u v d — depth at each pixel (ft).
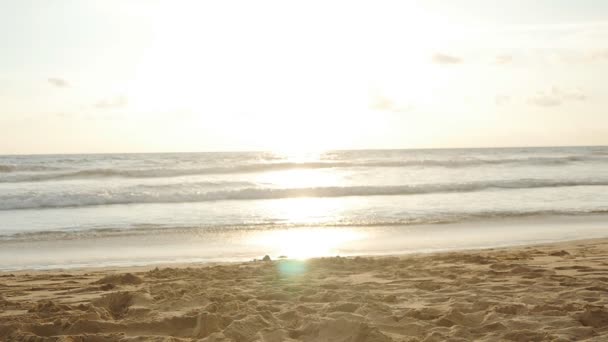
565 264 27.45
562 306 16.60
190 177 104.17
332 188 75.20
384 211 57.82
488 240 40.83
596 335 13.57
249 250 37.29
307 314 15.80
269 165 122.52
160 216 54.70
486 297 18.72
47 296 21.29
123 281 24.26
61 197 64.23
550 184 86.58
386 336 12.94
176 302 17.52
